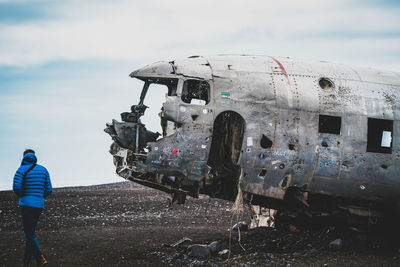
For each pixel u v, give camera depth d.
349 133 15.68
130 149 16.06
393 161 16.00
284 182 15.34
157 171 14.76
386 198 16.28
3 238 16.95
